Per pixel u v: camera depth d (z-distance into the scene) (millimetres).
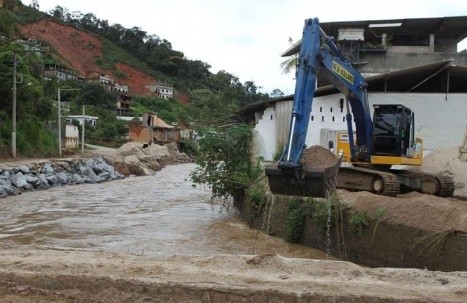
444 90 23984
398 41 31297
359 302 5332
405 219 9695
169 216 17469
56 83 54406
